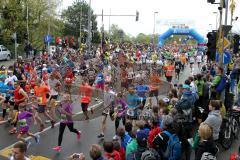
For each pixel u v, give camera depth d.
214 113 8.94
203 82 12.57
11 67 19.48
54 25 53.75
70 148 11.62
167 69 24.86
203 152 6.93
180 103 10.51
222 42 13.55
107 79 21.58
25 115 11.63
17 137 12.40
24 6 47.78
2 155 10.76
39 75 23.41
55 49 49.81
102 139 12.59
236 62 19.56
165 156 7.57
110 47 55.16
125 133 8.07
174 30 46.91
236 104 14.43
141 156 6.89
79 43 62.03
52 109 14.93
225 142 10.98
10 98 14.42
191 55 43.03
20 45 48.34
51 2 52.19
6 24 45.00
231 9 21.09
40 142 12.11
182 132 8.61
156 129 8.12
